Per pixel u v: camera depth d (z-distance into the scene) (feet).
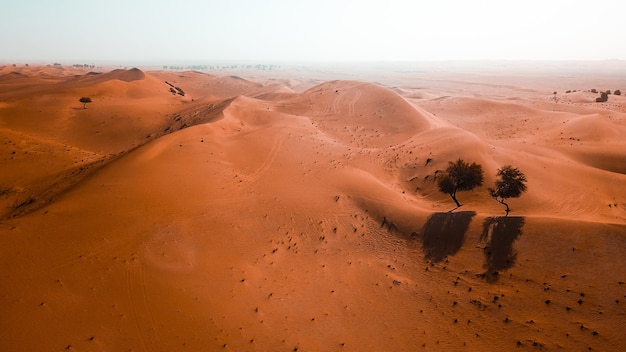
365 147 136.56
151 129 160.45
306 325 49.55
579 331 45.39
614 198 93.15
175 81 460.96
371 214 77.15
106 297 46.16
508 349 45.44
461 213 69.82
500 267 57.11
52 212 60.44
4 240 51.75
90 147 140.77
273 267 60.95
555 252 55.88
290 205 78.79
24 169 104.37
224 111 156.76
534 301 50.60
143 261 53.78
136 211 64.90
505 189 72.84
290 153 114.52
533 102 255.91
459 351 46.01
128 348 40.29
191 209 70.18
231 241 64.59
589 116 169.07
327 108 197.88
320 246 68.08
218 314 48.24
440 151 112.37
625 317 45.34
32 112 162.30
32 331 39.29
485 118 206.28
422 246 66.49
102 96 208.13
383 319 51.80
